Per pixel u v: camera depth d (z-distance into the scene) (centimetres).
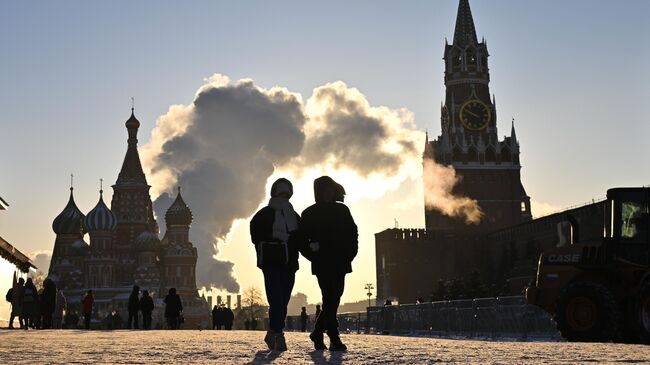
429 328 4103
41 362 1037
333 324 1345
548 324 2891
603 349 1248
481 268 19762
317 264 1360
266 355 1188
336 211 1374
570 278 2198
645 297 1908
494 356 1105
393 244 19850
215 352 1247
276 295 1378
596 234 13825
